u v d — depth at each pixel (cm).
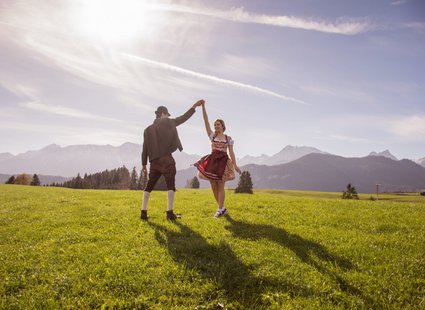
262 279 477
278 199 1579
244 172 11919
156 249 595
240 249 598
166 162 893
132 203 1291
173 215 893
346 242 667
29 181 15888
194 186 17850
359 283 465
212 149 928
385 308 395
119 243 638
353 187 11981
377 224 838
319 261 548
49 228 780
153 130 897
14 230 763
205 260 546
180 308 396
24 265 515
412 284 461
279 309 395
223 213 932
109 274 476
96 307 402
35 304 398
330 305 402
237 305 410
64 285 448
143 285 447
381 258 560
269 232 731
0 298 413
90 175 19962
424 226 815
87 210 1066
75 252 579
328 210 1112
